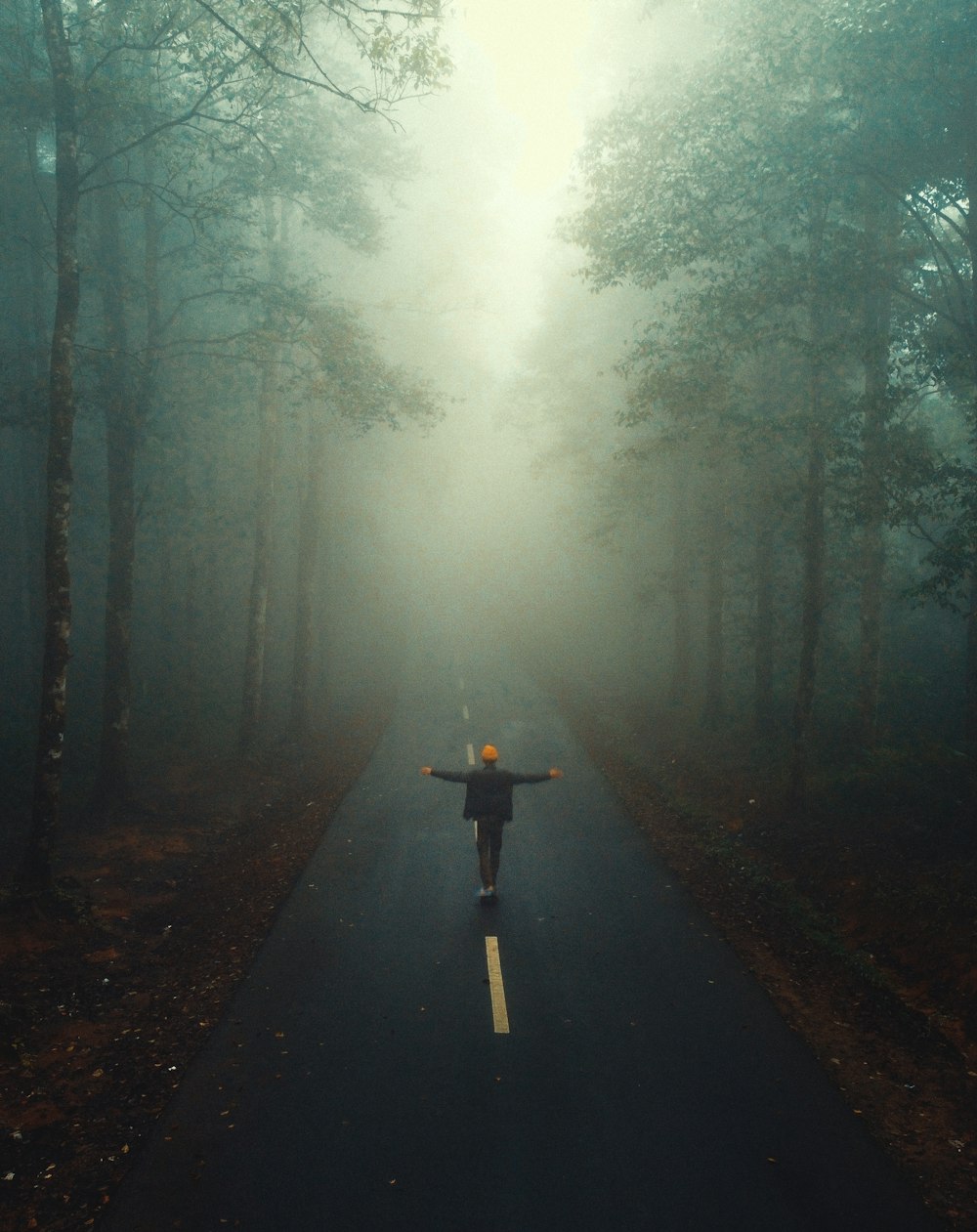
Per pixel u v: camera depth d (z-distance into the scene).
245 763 19.17
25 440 22.44
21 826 15.23
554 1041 7.34
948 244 15.55
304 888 11.27
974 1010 7.93
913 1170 5.65
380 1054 7.08
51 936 9.70
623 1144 5.88
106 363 16.05
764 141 11.88
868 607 16.31
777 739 18.44
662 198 12.79
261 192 16.59
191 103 15.68
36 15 16.78
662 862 12.61
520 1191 5.39
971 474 12.84
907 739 16.34
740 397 18.41
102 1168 5.64
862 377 18.00
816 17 10.80
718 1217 5.16
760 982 8.58
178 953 9.42
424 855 12.87
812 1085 6.68
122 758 15.67
